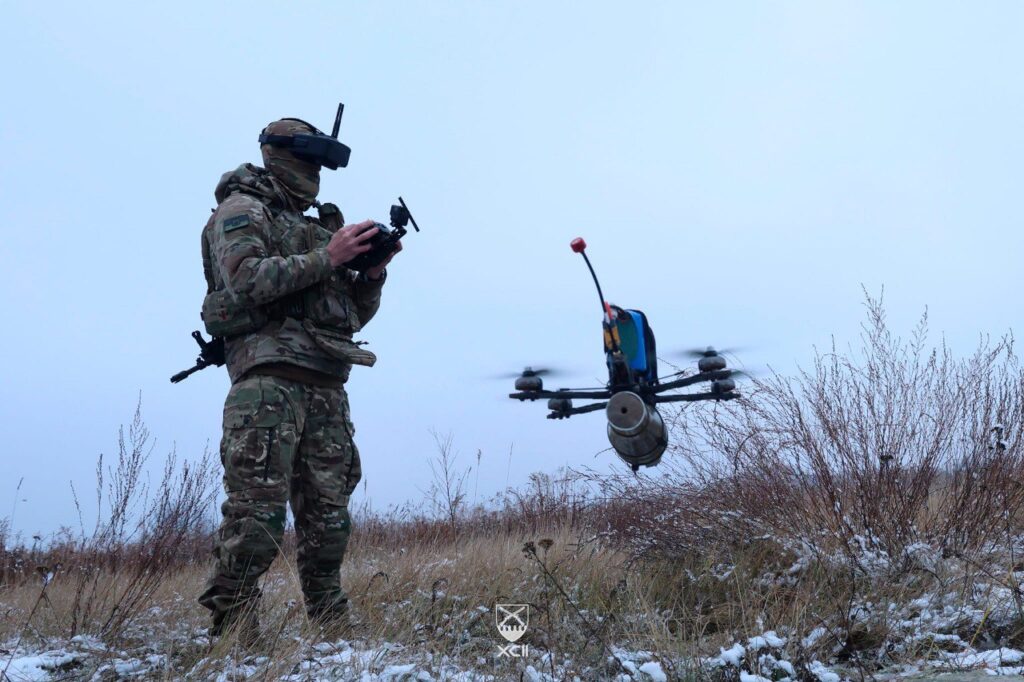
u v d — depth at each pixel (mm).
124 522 5082
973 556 4590
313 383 4082
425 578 5145
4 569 7270
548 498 8414
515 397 4898
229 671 3438
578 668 3498
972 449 5230
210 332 3973
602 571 5152
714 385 4773
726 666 3391
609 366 4766
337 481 4207
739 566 4852
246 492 3854
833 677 3318
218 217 4031
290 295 4035
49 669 3656
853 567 4312
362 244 4066
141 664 3709
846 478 5207
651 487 5996
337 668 3387
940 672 3295
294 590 4855
